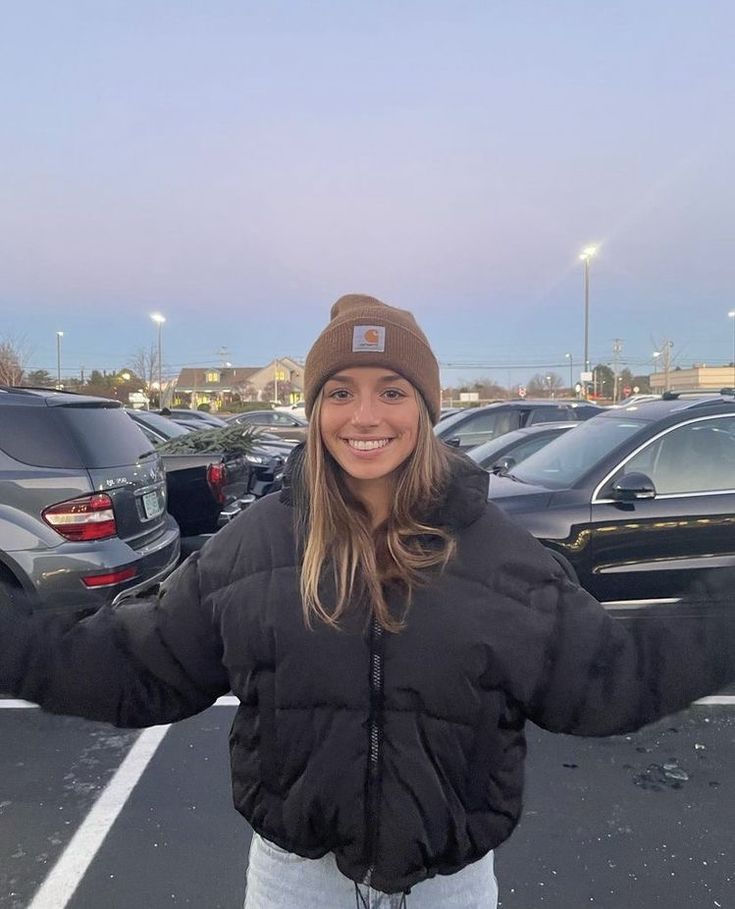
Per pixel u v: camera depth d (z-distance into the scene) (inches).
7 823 118.2
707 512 191.9
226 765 138.6
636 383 2827.3
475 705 49.9
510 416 438.9
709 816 120.6
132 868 106.2
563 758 142.0
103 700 56.1
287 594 51.4
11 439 168.9
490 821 51.9
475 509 52.8
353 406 53.0
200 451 300.0
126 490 181.0
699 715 160.6
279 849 54.6
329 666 49.9
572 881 103.4
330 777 49.7
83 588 164.4
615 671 52.0
